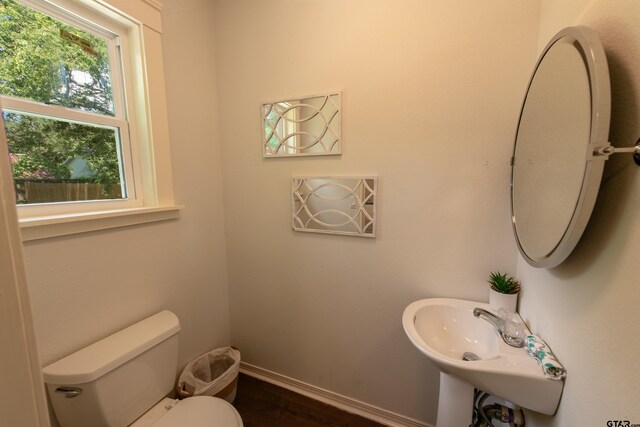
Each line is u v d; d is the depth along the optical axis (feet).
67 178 3.32
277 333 5.43
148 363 3.47
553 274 2.51
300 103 4.53
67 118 3.25
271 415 4.79
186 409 3.44
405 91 3.91
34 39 2.98
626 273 1.57
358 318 4.71
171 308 4.48
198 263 4.98
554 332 2.46
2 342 0.87
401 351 4.49
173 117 4.35
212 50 5.05
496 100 3.51
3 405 0.89
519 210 3.04
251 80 4.88
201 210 4.99
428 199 4.00
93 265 3.35
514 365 2.53
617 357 1.61
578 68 1.90
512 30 3.34
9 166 0.87
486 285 3.87
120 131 3.83
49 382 2.83
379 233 4.35
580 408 1.99
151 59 3.89
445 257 4.02
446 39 3.63
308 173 4.69
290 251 5.07
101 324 3.47
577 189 1.83
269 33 4.62
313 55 4.37
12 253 0.89
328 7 4.18
